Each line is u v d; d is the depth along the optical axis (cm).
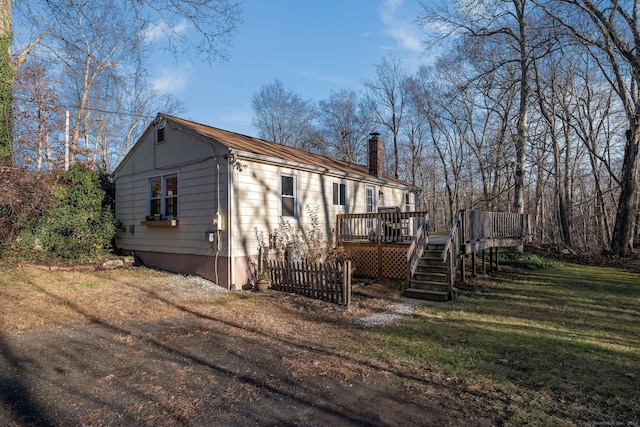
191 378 404
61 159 2008
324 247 1216
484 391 374
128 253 1247
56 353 473
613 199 2341
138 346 508
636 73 1463
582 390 375
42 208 1067
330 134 4162
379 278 1148
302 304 793
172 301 783
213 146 970
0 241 1012
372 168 1656
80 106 2197
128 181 1261
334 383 394
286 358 469
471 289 979
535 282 1079
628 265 1455
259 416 324
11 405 337
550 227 2538
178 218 1069
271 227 1054
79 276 952
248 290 945
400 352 495
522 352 493
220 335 565
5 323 584
